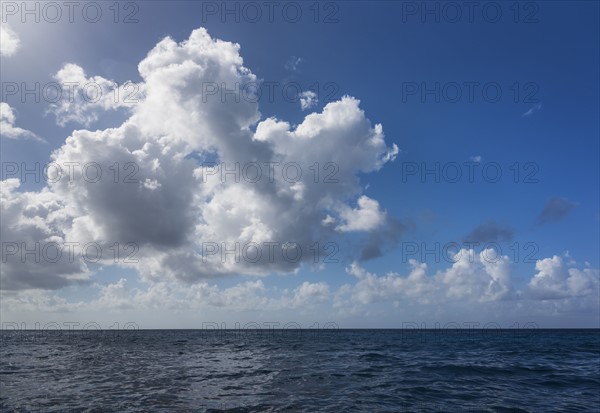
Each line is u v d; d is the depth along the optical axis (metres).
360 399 15.75
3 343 54.22
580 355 35.72
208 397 15.94
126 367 25.73
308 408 14.20
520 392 17.38
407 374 22.61
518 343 58.09
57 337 79.06
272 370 24.52
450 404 14.99
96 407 14.10
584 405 15.02
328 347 47.25
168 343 55.97
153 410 13.73
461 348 45.41
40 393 16.52
